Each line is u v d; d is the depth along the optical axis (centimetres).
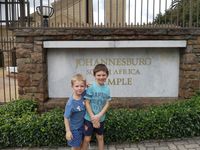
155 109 220
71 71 251
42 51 238
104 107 165
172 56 251
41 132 194
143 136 199
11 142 196
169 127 200
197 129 206
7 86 406
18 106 228
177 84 255
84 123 164
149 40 237
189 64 242
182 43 238
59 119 198
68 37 235
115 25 239
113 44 235
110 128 196
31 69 239
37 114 222
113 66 250
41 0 237
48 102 244
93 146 193
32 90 242
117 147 192
